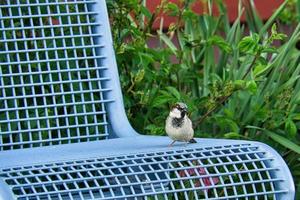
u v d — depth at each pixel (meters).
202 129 7.07
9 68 6.02
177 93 6.65
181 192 5.32
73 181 4.89
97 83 6.16
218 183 5.45
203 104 6.84
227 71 7.36
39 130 5.97
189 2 7.09
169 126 5.44
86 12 6.26
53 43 6.17
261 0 9.74
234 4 9.49
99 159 5.18
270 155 5.29
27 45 6.15
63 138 6.00
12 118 6.02
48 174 4.90
